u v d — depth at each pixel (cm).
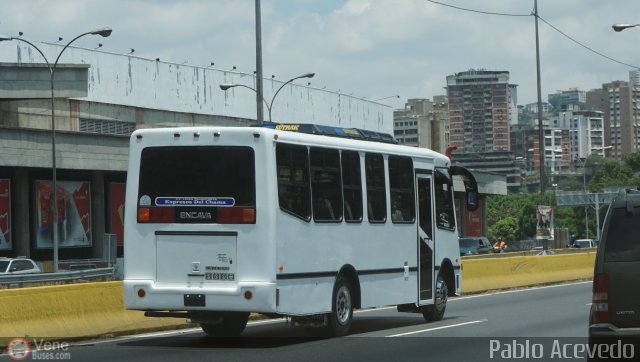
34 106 7175
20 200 6216
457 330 2111
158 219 1847
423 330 2119
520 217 18175
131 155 1878
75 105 7594
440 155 2466
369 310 2867
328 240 1956
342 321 1998
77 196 6631
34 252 6419
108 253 4588
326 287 1948
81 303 1973
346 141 2047
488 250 7775
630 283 1240
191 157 1842
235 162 1814
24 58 7544
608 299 1247
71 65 6238
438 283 2405
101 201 6775
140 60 8425
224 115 9438
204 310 1811
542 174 6366
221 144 1825
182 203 1836
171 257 1836
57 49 7731
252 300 1780
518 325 2233
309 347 1781
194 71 9088
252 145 1808
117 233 7025
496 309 2788
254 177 1800
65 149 6256
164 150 1858
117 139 6625
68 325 1917
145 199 1859
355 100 11531
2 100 6488
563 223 17188
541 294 3525
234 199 1806
